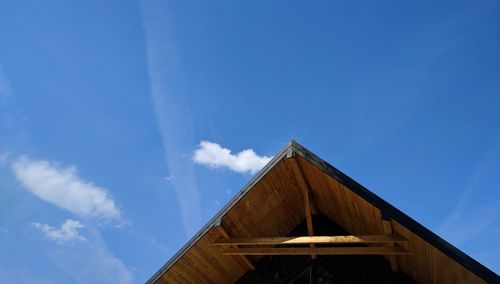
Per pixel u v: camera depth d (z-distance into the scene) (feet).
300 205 29.81
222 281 30.35
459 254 19.25
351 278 27.20
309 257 28.86
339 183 22.39
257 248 26.91
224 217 25.29
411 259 23.80
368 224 25.68
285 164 25.07
